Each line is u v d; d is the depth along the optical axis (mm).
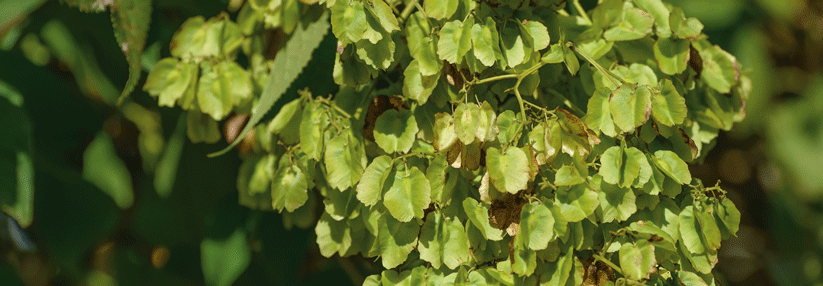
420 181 618
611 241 623
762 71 1026
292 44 651
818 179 1074
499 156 612
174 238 732
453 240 623
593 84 636
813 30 1048
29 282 743
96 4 658
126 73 736
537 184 624
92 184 724
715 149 1057
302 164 642
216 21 678
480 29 622
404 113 632
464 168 620
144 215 732
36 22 719
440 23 632
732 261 1063
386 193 620
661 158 629
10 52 716
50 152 724
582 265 623
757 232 1092
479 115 615
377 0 622
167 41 726
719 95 656
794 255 1076
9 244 739
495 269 621
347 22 619
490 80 620
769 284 1049
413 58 642
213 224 721
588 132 623
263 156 678
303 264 726
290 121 650
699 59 645
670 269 628
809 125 1099
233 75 663
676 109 618
